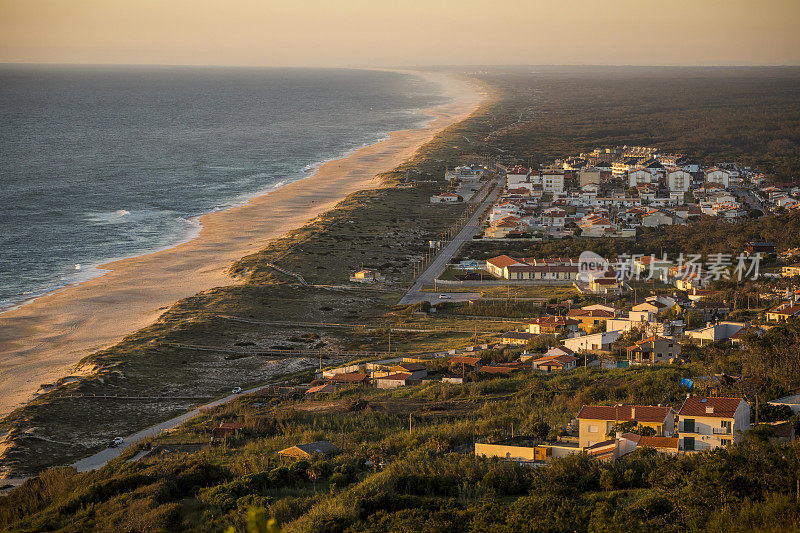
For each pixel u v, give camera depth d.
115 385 145.12
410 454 96.56
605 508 71.50
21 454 117.00
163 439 118.56
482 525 72.75
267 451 107.56
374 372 146.50
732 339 144.62
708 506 71.44
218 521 80.75
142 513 82.56
